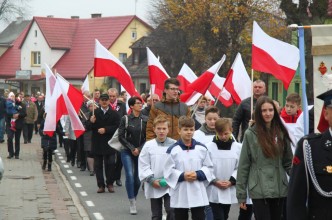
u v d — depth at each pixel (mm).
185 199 9852
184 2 57094
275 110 9141
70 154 24219
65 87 19094
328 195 6035
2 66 97938
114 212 14031
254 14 54312
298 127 10773
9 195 16359
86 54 89375
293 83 41562
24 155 28266
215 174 10383
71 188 17828
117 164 18078
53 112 19688
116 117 16797
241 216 10391
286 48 11883
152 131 12555
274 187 9078
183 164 9883
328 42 8375
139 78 83750
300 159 6160
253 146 9164
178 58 62594
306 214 6137
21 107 26516
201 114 17875
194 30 56844
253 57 11875
